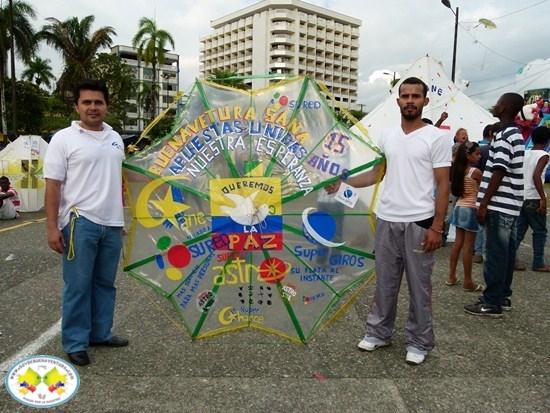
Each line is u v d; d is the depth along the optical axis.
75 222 3.47
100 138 3.58
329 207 3.69
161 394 3.12
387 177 3.64
